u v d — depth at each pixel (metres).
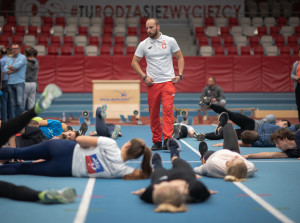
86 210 2.92
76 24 19.77
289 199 3.26
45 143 4.06
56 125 5.88
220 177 4.05
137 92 11.20
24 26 18.70
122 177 3.95
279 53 17.44
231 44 18.33
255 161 5.09
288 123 6.77
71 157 3.97
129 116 11.91
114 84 11.16
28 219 2.71
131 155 3.83
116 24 19.98
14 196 3.13
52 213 2.84
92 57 15.67
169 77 6.00
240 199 3.25
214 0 21.12
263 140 6.37
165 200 2.82
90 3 20.77
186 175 3.18
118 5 20.88
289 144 5.18
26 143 4.93
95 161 3.89
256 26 20.39
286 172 4.37
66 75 15.59
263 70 16.03
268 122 6.75
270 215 2.84
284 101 15.68
